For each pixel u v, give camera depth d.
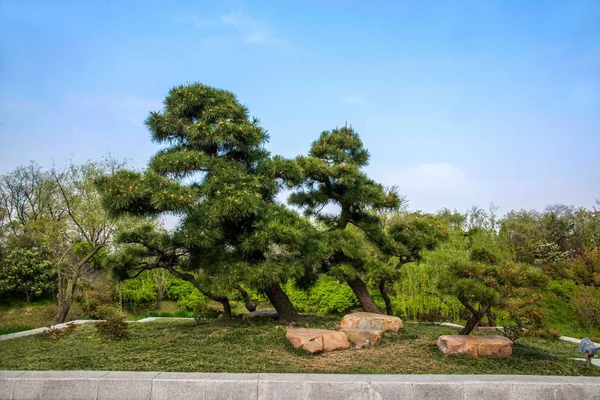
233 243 8.51
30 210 24.69
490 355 6.11
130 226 15.73
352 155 9.97
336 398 4.52
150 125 8.23
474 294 6.00
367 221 10.10
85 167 16.41
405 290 13.79
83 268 17.66
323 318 9.12
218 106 8.17
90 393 4.52
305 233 8.23
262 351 6.11
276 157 8.43
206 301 18.25
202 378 4.59
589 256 16.62
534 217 32.81
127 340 7.12
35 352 6.32
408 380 4.67
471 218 19.88
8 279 18.27
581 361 6.37
